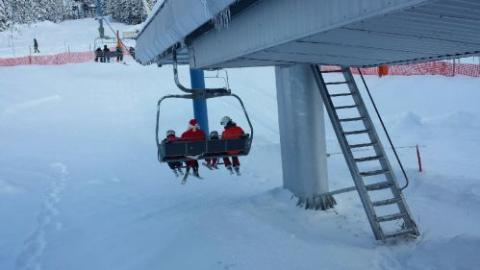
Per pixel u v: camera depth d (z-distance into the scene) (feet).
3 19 190.29
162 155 25.05
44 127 54.75
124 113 61.05
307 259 18.66
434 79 68.54
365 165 37.24
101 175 37.32
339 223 23.45
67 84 75.61
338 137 22.80
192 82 37.99
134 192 32.68
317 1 13.98
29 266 20.20
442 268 16.98
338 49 18.79
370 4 11.96
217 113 59.26
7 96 66.74
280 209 25.70
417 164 37.11
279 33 16.21
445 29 14.83
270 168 38.60
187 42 26.61
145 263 19.39
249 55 19.66
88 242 22.59
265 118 58.54
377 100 63.46
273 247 19.86
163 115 59.36
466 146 44.14
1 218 26.86
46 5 236.84
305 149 25.62
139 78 79.66
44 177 36.35
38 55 120.37
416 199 27.61
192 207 27.61
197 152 25.45
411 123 53.72
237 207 25.91
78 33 186.50
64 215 27.40
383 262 18.44
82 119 58.39
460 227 22.52
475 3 11.24
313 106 25.38
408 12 12.10
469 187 28.14
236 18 19.98
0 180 34.53
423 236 21.35
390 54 21.07
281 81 27.55
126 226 24.61
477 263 16.56
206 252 19.39
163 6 22.08
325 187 25.88
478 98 60.44
